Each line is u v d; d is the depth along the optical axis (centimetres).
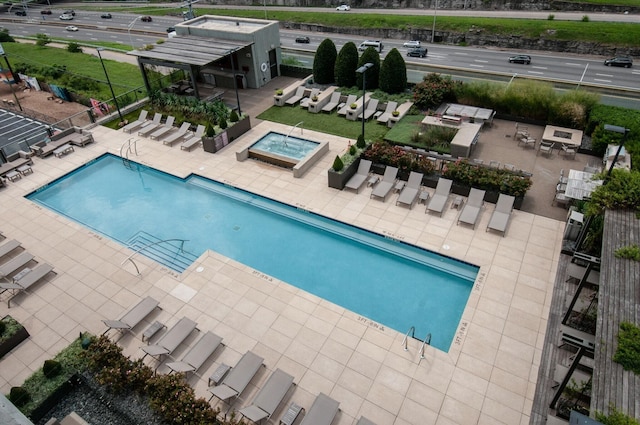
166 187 2242
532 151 2319
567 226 1698
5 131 3098
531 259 1650
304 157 2292
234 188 2173
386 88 2966
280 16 6238
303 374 1298
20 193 2188
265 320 1475
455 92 2769
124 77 4078
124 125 2825
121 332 1451
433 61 4356
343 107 2869
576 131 2352
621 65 3925
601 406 877
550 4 5209
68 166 2397
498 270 1614
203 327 1457
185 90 3225
